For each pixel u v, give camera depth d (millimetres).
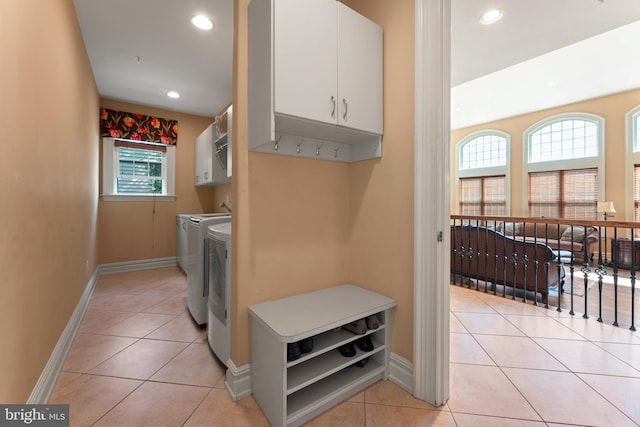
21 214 1202
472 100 5574
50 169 1636
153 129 4289
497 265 3314
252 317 1492
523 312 2697
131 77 3330
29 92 1302
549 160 6188
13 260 1118
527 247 3027
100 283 3607
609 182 5395
